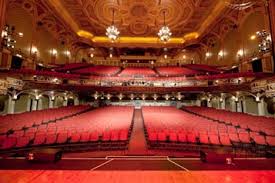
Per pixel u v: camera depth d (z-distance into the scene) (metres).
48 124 9.35
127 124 9.78
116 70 20.69
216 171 3.69
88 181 3.12
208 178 3.30
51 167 3.85
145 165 4.11
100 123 9.88
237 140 7.70
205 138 7.83
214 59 18.30
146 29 19.28
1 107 11.42
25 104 13.48
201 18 16.73
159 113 12.95
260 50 12.02
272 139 7.39
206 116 12.29
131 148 7.91
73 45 20.23
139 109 17.47
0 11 9.59
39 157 4.21
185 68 20.20
